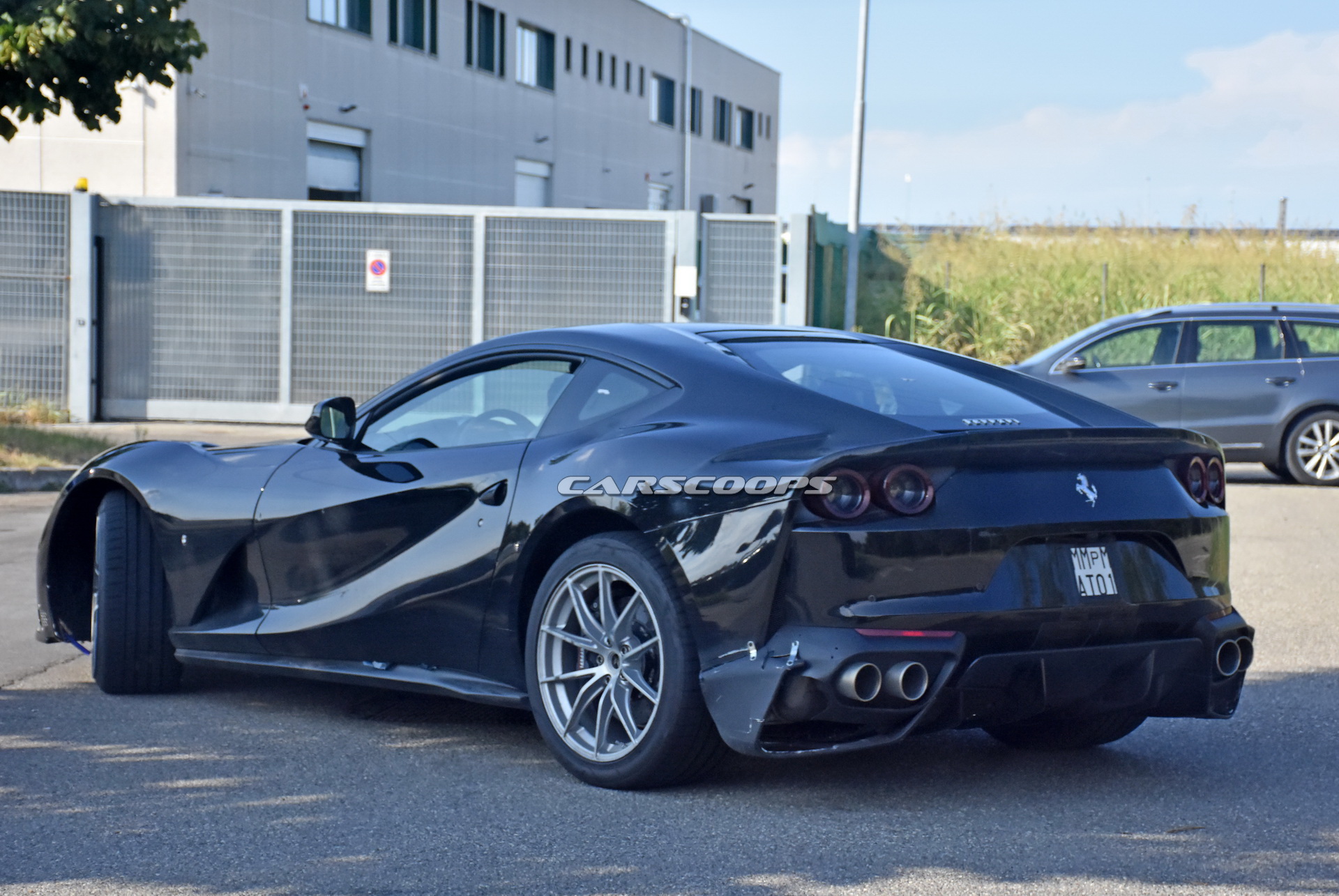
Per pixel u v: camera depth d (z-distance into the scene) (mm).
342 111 27781
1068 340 13547
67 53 11328
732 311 16234
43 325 16594
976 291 22391
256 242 16688
